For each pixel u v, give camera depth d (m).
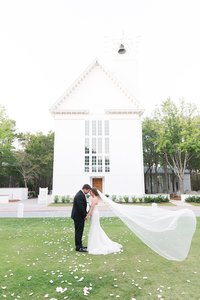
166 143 29.53
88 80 29.20
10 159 35.56
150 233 6.09
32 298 4.04
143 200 25.92
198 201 25.31
